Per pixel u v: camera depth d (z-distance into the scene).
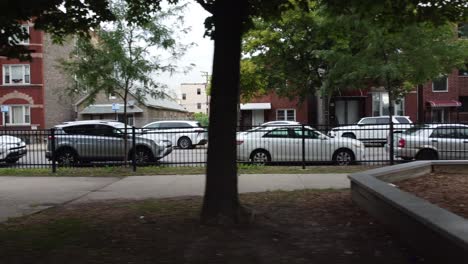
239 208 7.04
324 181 11.65
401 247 5.73
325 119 35.84
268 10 8.87
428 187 8.80
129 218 7.54
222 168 6.91
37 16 9.40
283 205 8.44
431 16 9.18
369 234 6.38
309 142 15.93
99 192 10.60
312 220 7.24
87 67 16.34
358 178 8.16
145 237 6.34
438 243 4.76
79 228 6.91
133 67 16.31
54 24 10.05
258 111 44.16
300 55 33.97
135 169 14.54
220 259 5.40
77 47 16.78
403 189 8.63
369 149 16.02
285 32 32.38
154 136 18.20
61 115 44.72
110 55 16.12
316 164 15.60
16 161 17.69
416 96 41.22
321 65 33.53
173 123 28.50
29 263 5.30
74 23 10.15
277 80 35.69
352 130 16.11
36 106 40.94
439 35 22.48
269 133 16.22
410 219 5.57
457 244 4.23
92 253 5.64
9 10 8.30
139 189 10.93
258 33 32.62
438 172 10.88
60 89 34.16
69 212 8.23
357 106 42.03
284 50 34.00
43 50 41.34
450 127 15.71
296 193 9.77
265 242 6.04
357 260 5.29
